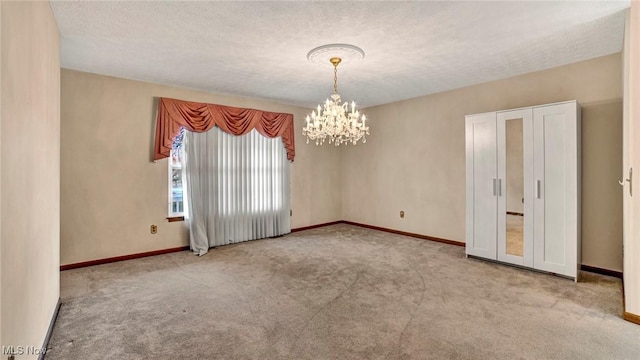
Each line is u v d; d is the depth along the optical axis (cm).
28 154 166
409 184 533
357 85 441
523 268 359
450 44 299
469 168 402
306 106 584
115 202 396
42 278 199
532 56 335
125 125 402
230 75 389
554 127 332
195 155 447
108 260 390
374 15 242
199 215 446
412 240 506
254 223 514
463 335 219
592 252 347
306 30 267
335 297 285
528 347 204
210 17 243
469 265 374
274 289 305
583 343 208
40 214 194
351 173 636
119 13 237
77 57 328
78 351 202
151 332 226
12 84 140
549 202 336
